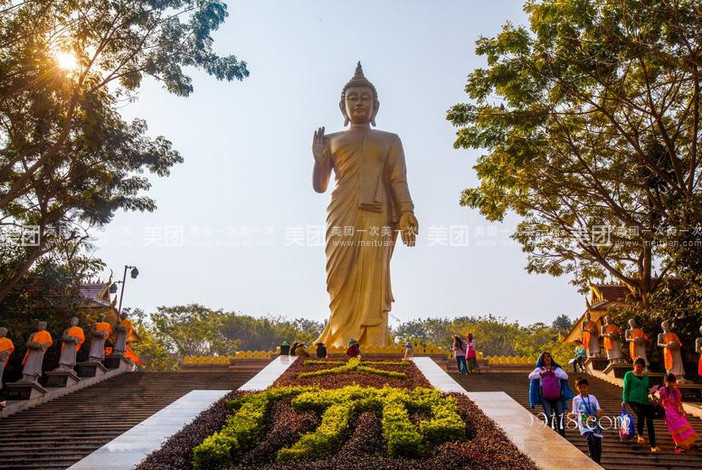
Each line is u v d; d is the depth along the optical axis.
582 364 29.42
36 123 22.06
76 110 22.77
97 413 18.66
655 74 24.11
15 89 19.81
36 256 24.36
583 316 35.38
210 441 10.02
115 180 26.33
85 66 20.77
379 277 35.59
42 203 24.39
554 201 29.58
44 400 20.92
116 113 24.41
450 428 11.05
